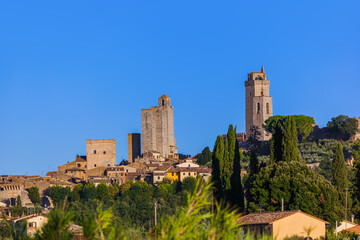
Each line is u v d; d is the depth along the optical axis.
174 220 25.02
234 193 125.19
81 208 127.88
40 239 24.52
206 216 24.88
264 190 117.88
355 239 90.12
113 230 25.33
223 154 128.75
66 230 24.72
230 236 24.52
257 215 85.62
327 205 112.56
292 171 119.38
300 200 112.56
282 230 79.50
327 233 85.88
